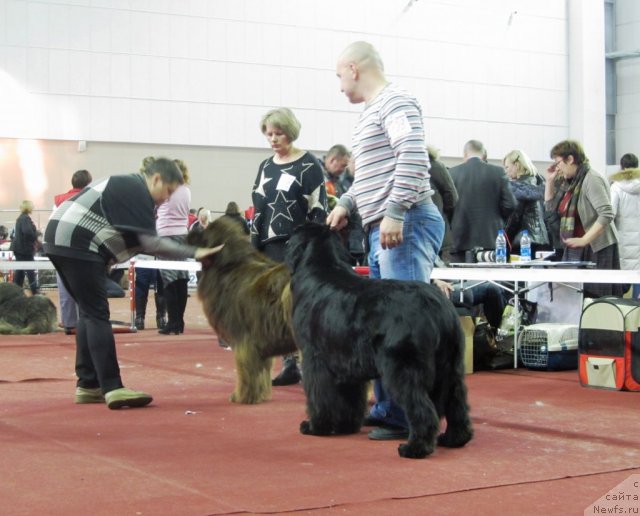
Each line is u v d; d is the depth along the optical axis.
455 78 23.55
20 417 4.48
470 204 7.64
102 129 19.92
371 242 4.03
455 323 3.52
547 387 5.71
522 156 8.27
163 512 2.68
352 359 3.56
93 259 4.75
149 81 20.31
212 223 5.04
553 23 24.86
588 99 24.95
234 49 21.12
